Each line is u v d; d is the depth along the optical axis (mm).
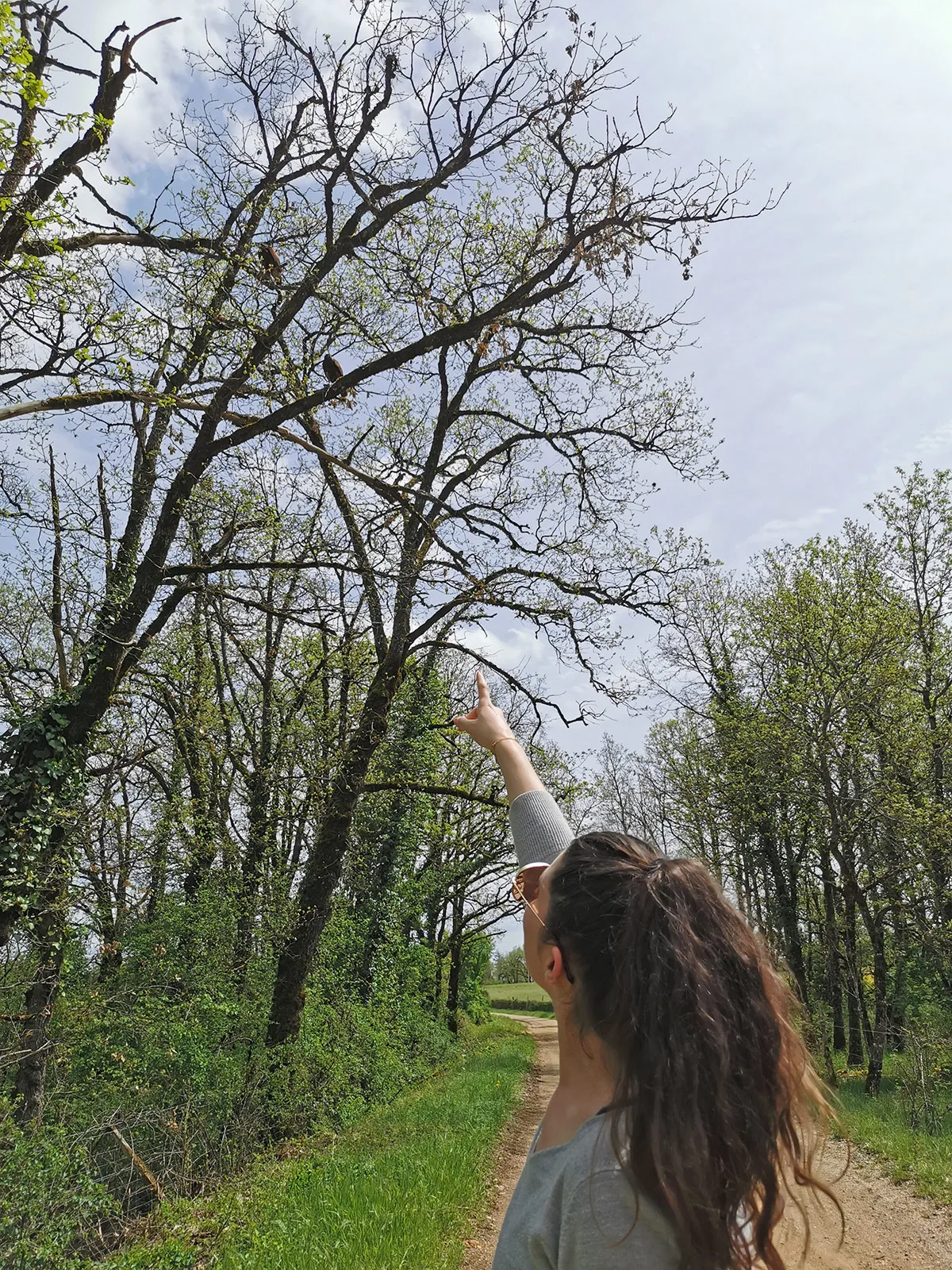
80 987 14359
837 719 18625
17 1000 14133
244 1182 10281
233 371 10656
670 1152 992
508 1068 21500
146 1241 8625
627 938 1122
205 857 16953
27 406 8680
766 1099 1062
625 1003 1086
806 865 25266
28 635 18312
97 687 12141
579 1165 1074
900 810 18000
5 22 5836
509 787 1791
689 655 26375
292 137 11992
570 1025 1207
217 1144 13375
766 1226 1040
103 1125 11492
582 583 15312
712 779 25250
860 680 18703
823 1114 1170
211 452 11766
